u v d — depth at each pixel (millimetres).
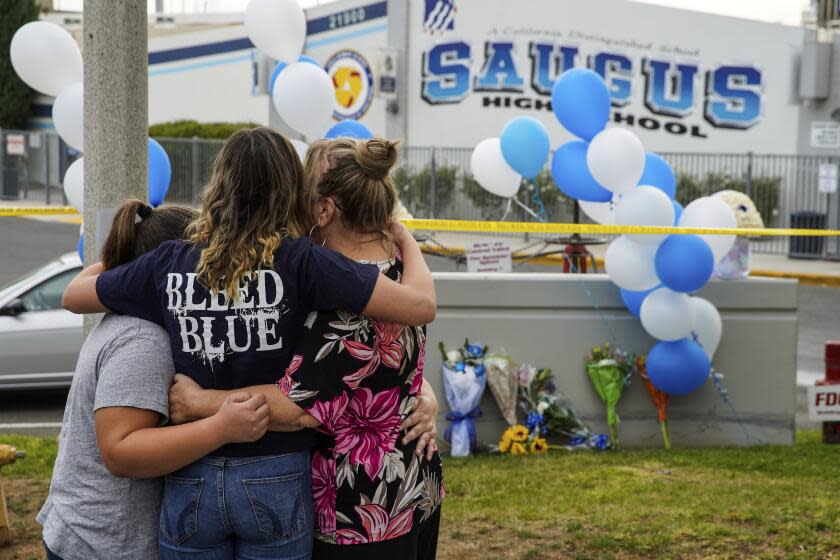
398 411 2768
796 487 5934
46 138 30766
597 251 20062
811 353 11969
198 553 2615
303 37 7148
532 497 5703
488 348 7211
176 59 34688
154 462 2490
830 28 22047
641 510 5344
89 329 3982
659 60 22188
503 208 23031
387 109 25359
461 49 24250
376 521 2729
